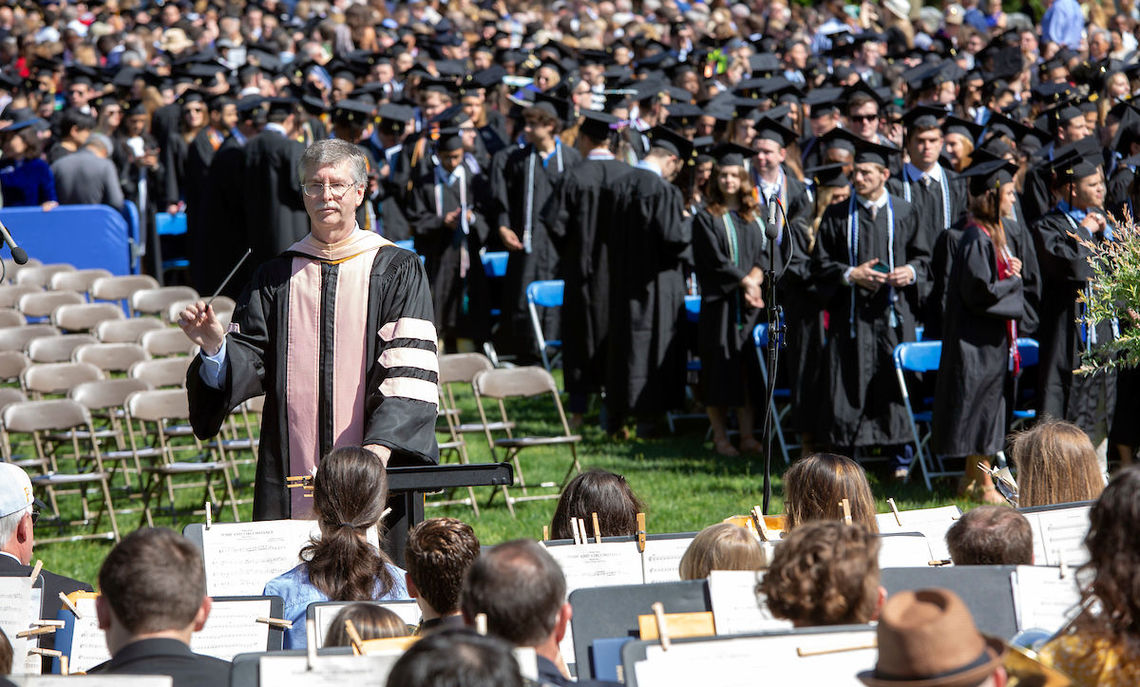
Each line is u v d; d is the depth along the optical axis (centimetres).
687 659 326
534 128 1412
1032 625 405
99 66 2058
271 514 637
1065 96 1636
